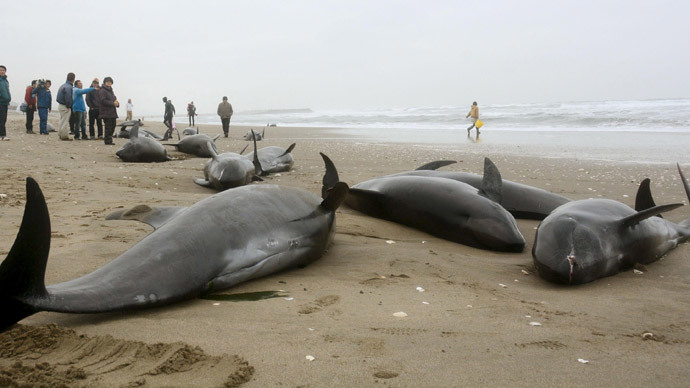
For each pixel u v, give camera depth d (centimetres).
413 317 392
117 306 358
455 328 371
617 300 469
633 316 421
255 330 351
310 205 567
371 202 805
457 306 428
